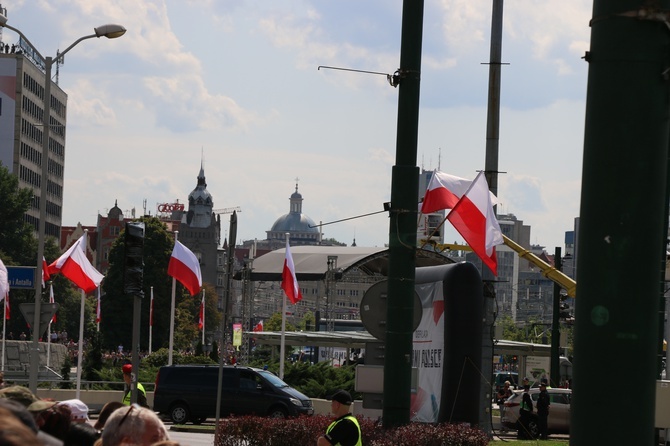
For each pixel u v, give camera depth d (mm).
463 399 26453
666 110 6656
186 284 61594
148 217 131625
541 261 42125
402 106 17375
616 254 6543
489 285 32125
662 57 6617
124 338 127375
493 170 34281
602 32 6680
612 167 6586
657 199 6613
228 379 49344
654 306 6605
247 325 77688
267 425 23516
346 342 74812
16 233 141250
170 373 49594
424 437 20188
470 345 26562
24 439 4488
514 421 48594
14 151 176250
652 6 6551
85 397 56438
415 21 17281
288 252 60312
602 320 6551
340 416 15477
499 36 34469
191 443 38656
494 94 34406
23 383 59594
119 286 126562
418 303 18297
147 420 7605
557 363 55094
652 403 6586
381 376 19516
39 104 190250
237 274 76375
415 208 17484
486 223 25547
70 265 51375
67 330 158500
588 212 6645
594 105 6680
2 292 40906
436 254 33406
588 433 6578
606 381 6539
